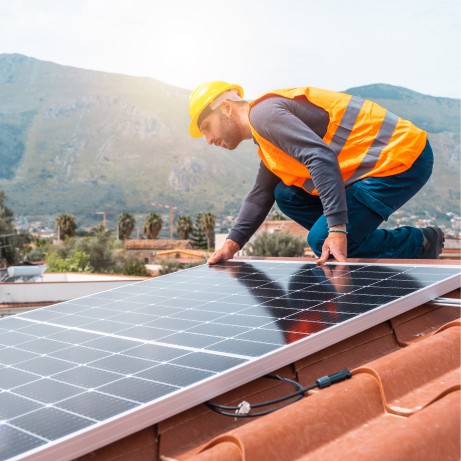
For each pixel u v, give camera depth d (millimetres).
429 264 3359
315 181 3814
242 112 4324
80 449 1711
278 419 1854
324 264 3748
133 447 1942
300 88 4172
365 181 4125
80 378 2160
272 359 2180
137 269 86438
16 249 97188
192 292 3391
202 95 4352
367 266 3500
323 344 2344
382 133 4102
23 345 2732
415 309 3002
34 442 1698
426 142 4191
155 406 1868
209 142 4539
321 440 1838
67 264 78188
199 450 1924
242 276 3689
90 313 3219
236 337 2428
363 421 1963
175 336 2561
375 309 2553
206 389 1996
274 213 100750
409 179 4125
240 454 1731
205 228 155500
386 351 2717
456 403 1881
